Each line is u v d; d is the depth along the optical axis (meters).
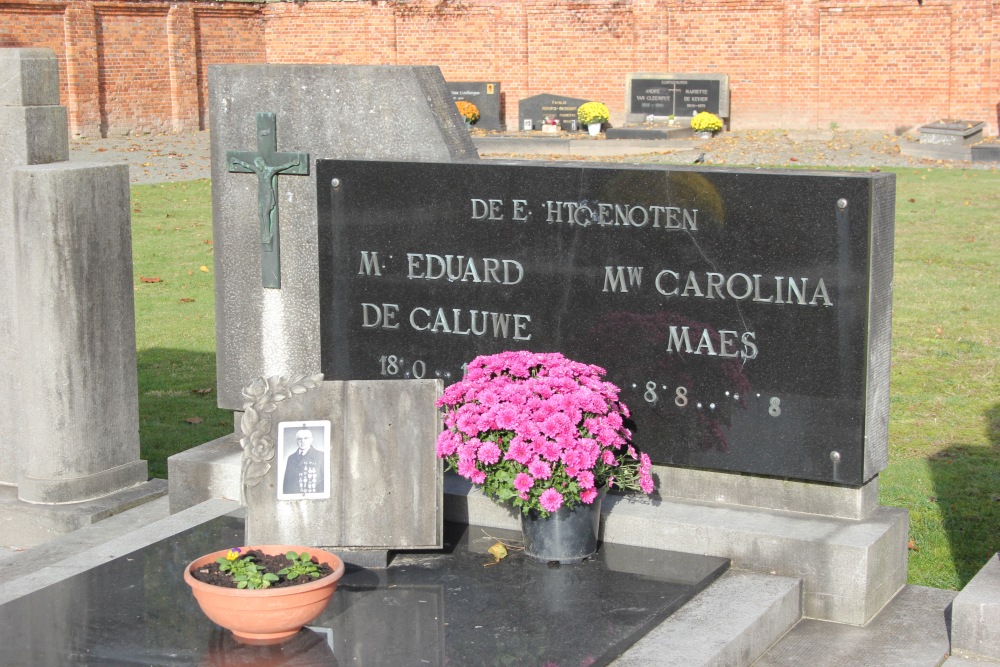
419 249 6.00
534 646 4.35
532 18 29.45
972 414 8.38
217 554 4.59
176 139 27.19
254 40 30.80
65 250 6.30
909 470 7.25
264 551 4.65
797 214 5.14
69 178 6.26
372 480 5.18
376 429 5.19
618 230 5.54
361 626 4.51
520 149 25.31
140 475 6.83
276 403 5.18
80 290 6.40
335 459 5.19
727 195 5.27
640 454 5.61
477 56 30.09
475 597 4.80
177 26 28.31
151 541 5.53
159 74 28.12
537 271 5.75
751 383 5.35
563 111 27.89
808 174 5.09
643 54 28.61
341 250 6.17
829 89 27.08
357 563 5.15
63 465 6.49
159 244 15.41
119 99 27.33
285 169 6.33
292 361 6.57
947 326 10.82
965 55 25.70
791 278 5.20
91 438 6.55
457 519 5.79
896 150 23.06
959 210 16.70
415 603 4.74
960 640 4.71
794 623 5.07
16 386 6.73
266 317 6.57
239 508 6.05
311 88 6.24
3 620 4.56
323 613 4.64
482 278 5.88
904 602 5.32
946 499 6.76
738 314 5.33
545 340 5.78
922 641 4.91
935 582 5.66
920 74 26.23
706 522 5.30
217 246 6.61
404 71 6.09
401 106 6.12
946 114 26.16
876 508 5.48
